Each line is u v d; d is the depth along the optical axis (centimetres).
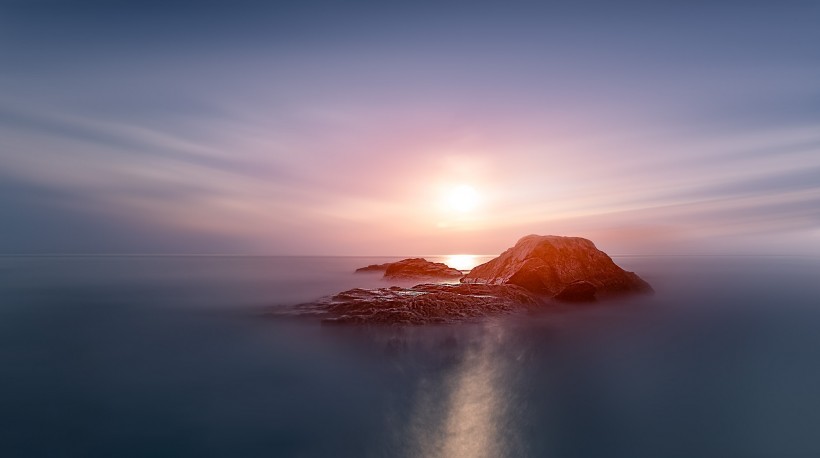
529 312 3644
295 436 1805
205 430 1844
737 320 3716
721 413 1975
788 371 2470
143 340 3152
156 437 1789
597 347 2891
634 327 3400
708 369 2525
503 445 1730
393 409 2036
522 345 2903
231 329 3406
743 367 2548
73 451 1691
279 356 2722
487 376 2394
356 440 1777
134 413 1994
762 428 1817
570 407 2050
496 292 3856
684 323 3572
